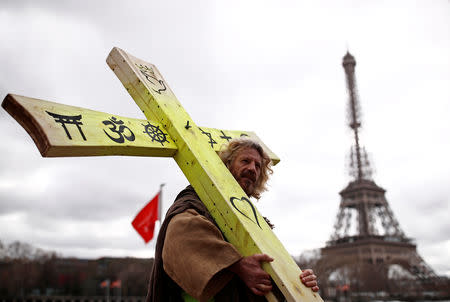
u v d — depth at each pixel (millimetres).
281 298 2717
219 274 2469
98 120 2793
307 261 108875
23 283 121062
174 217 2729
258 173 3504
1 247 139750
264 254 2479
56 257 132000
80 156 2604
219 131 3955
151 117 3404
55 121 2504
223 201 2760
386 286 103312
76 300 119375
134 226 17266
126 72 3609
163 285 2771
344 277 99812
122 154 2848
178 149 3160
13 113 2461
